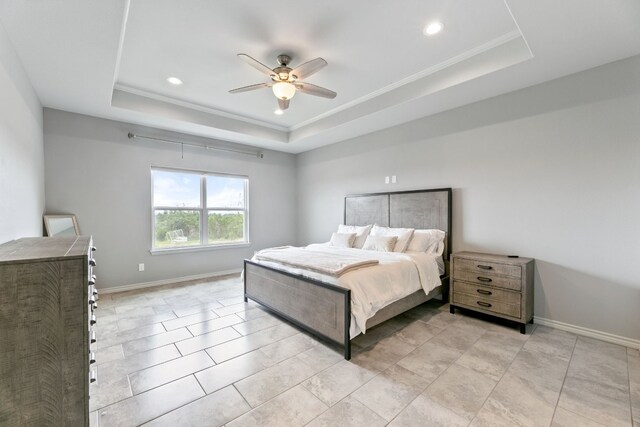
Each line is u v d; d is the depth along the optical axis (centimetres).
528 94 296
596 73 255
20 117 230
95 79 273
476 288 300
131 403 171
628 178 242
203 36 243
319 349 238
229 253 520
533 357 223
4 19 183
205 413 163
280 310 297
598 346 242
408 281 287
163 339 256
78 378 113
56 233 341
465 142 348
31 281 106
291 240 610
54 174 352
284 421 156
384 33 241
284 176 601
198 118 413
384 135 442
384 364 214
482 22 228
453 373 202
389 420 156
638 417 158
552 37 210
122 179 404
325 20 224
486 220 331
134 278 417
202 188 490
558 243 279
